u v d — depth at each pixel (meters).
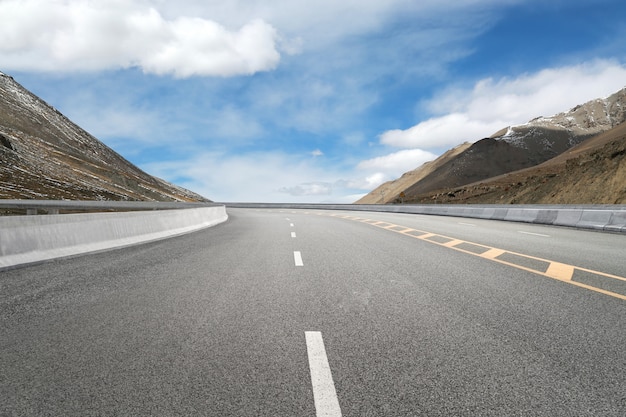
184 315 5.11
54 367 3.56
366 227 19.97
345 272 7.99
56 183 117.62
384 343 4.15
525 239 14.12
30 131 182.88
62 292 6.32
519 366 3.60
